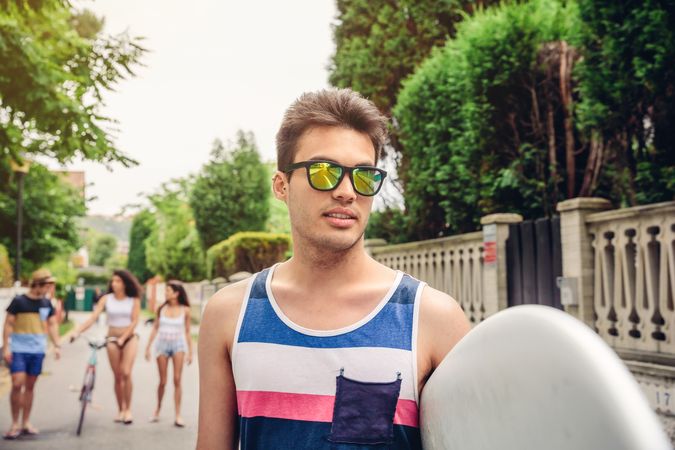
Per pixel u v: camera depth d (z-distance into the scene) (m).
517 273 6.50
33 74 7.46
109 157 8.41
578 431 0.65
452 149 8.37
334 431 1.14
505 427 0.78
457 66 8.23
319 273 1.25
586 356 0.66
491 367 0.82
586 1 5.62
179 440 6.43
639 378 4.48
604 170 6.74
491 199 8.00
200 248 36.75
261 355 1.22
